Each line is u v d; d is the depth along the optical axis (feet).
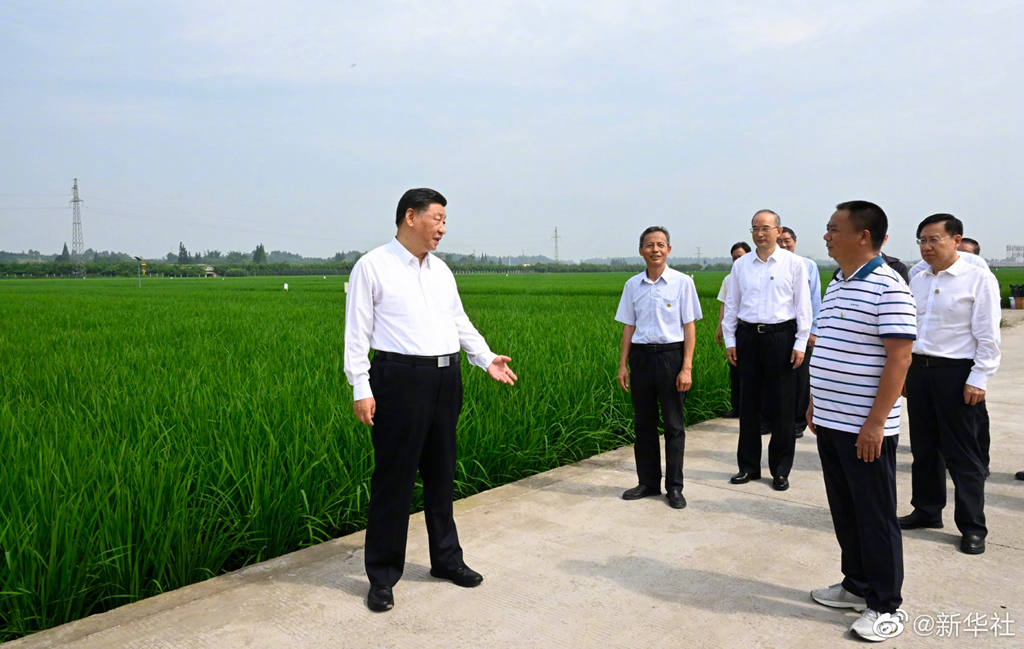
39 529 10.39
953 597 10.41
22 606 9.70
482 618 9.89
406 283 10.55
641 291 15.33
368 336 10.50
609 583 10.98
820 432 10.00
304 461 13.60
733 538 12.91
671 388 14.99
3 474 11.80
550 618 9.86
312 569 11.61
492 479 16.87
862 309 9.39
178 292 132.57
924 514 13.50
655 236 15.02
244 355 29.73
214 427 15.17
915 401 13.52
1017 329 50.90
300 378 21.44
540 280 223.92
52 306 78.48
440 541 11.08
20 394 20.24
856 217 9.46
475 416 17.30
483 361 11.69
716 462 18.56
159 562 10.98
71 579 10.18
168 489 11.91
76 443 13.65
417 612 10.08
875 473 9.28
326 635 9.41
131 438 14.82
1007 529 13.30
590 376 22.85
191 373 22.59
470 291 127.54
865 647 8.99
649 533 13.17
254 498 12.25
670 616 9.89
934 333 13.20
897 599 9.25
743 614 9.95
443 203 10.66
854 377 9.47
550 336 34.55
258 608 10.19
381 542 10.39
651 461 15.37
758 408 16.69
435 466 11.01
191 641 9.23
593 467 17.90
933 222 13.38
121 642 9.20
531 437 17.94
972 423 12.53
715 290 120.06
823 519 13.97
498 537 12.99
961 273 13.03
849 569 10.03
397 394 10.39
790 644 9.11
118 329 45.70
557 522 13.79
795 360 15.96
